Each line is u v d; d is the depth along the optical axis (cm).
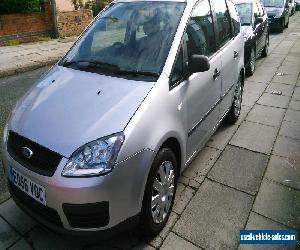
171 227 289
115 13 352
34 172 227
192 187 345
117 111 237
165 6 329
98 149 220
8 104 575
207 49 352
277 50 1046
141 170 234
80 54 327
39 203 233
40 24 1153
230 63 417
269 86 680
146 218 256
